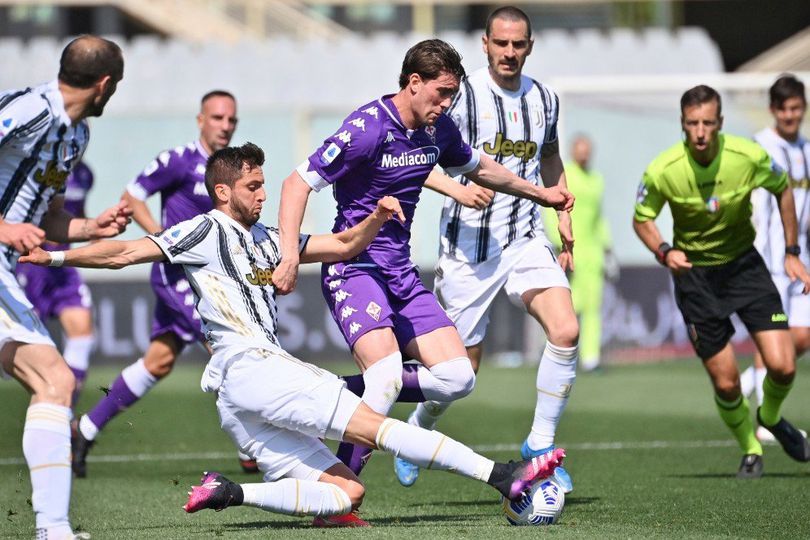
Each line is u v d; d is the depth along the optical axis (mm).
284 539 18125
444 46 20891
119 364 60062
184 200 30297
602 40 70938
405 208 22031
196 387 50562
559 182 25922
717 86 60031
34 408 17703
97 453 33281
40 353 17922
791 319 32875
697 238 27266
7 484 27469
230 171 19766
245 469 29109
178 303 29797
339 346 60000
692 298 27266
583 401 44500
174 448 34125
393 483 26812
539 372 24062
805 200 34250
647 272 61375
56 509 17531
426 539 17984
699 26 95938
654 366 59094
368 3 82375
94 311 59844
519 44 24219
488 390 48750
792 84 33781
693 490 24969
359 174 21531
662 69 70938
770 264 33688
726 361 26922
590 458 30641
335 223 22156
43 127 18562
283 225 20438
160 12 80000
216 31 80125
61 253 18578
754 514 21656
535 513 19703
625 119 61656
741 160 26562
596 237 55219
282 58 68938
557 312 23844
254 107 63688
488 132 24500
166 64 68875
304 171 20938
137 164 63000
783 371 26531
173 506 23422
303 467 19578
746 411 27109
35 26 84188
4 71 68688
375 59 69000
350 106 64312
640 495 24234
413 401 22031
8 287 18203
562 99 61719
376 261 21844
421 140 21594
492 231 24812
